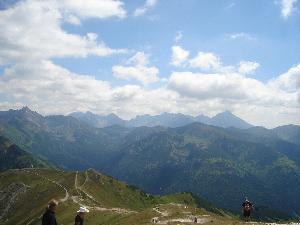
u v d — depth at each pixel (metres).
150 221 99.25
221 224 75.44
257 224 75.12
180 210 120.62
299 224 81.75
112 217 144.00
